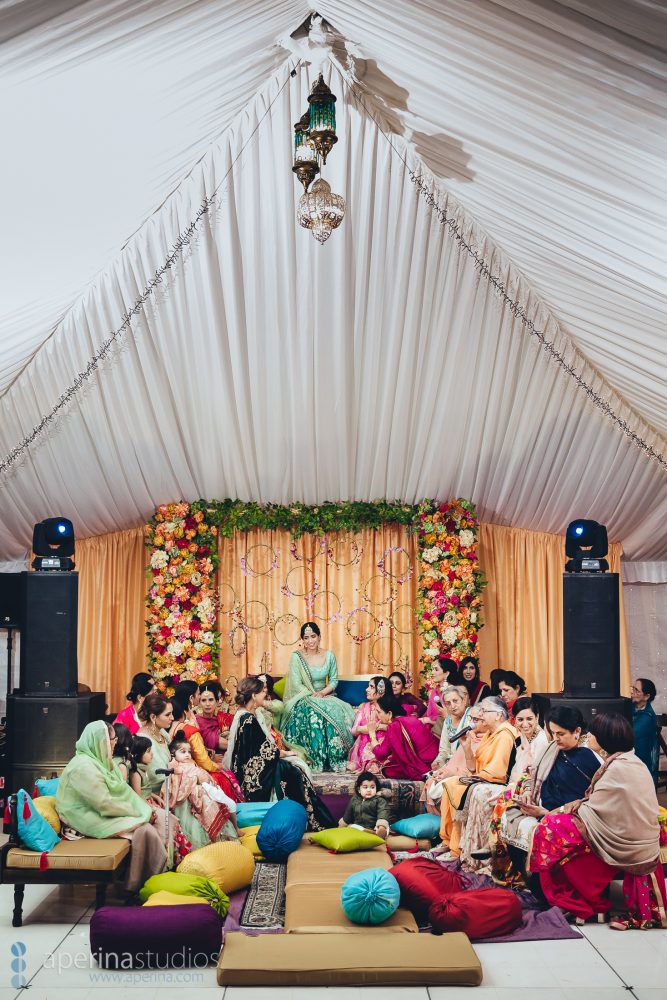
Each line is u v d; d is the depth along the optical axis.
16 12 3.37
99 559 9.73
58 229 5.67
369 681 8.68
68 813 5.46
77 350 7.48
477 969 4.41
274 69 5.67
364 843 6.21
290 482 9.45
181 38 4.38
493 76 4.23
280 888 5.78
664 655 10.37
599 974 4.54
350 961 4.45
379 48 4.96
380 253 7.36
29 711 7.69
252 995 4.33
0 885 6.02
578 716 5.75
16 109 4.16
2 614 8.20
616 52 3.41
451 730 7.25
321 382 8.38
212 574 9.49
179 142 5.66
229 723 8.41
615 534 9.80
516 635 9.83
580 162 4.43
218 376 8.23
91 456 8.62
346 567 9.74
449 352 8.05
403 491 9.57
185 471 9.15
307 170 5.54
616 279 5.55
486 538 9.90
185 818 6.15
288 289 7.61
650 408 7.69
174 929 4.65
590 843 5.20
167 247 6.95
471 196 6.19
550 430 8.57
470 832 6.03
